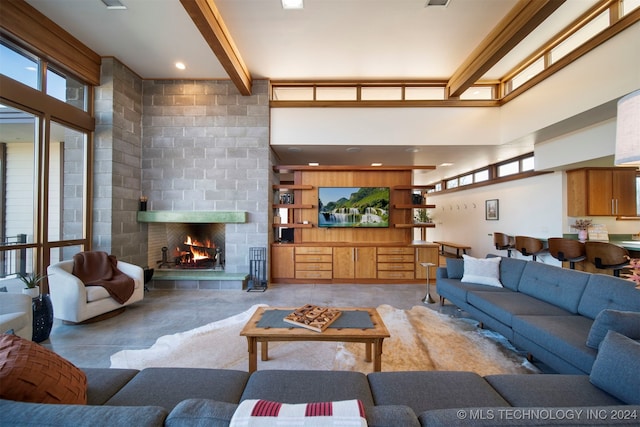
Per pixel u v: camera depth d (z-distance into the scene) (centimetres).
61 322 314
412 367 225
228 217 470
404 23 339
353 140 488
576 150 406
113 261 370
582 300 238
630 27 281
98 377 142
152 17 325
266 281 475
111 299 329
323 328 200
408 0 302
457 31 354
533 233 532
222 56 356
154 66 439
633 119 139
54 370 111
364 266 507
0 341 112
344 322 213
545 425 68
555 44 371
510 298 284
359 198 531
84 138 400
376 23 339
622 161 145
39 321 261
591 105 323
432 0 302
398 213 539
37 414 71
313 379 141
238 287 459
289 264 507
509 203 598
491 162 641
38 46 319
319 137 489
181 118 482
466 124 486
